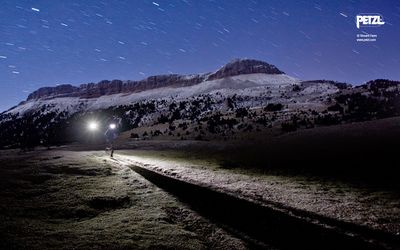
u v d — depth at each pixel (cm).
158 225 1175
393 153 2434
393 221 1080
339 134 4094
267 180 1881
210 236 1136
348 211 1204
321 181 1808
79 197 1483
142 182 1880
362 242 952
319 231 1066
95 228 1109
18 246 905
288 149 3512
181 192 1672
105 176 2014
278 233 1117
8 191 1516
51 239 978
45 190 1585
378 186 1595
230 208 1373
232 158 3209
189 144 5431
